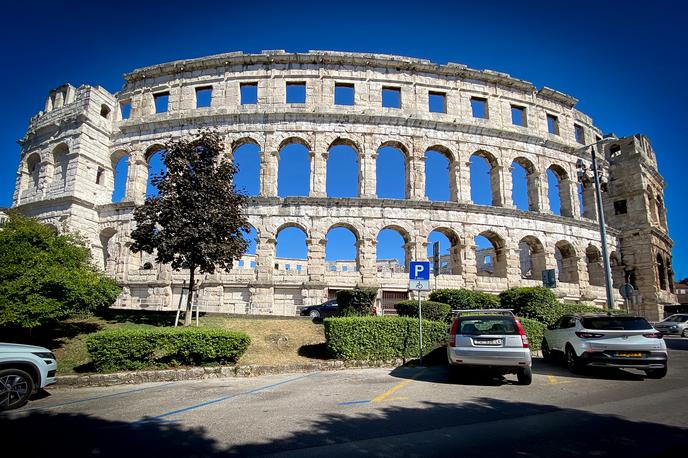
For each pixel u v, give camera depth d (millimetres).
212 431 7945
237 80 39562
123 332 14398
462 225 37250
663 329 34344
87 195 37188
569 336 15180
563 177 44344
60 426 8500
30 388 10562
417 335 17484
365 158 37656
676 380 13508
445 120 39688
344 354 16406
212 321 22969
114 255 37844
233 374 14703
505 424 8328
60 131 38688
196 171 22719
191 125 38625
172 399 10938
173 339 14688
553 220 40406
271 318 24500
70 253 19828
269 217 35281
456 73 41062
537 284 37938
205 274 34219
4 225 20484
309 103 38719
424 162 38406
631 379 13617
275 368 15336
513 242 38344
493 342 12328
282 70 39562
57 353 16750
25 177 40750
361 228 35656
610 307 23359
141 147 39031
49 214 36188
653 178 53688
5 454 6812
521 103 43188
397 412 9281
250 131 37875
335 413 9203
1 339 17766
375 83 39812
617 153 54000
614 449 6859
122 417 9133
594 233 43375
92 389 12734
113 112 41031
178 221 21359
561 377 13984
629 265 47906
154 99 41125
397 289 34812
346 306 22688
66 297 17234
